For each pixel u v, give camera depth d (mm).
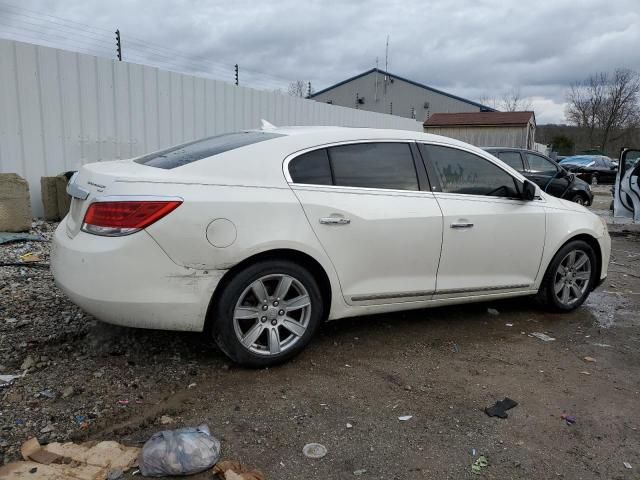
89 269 3080
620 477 2605
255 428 2869
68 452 2539
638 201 10680
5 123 6820
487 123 29906
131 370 3447
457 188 4332
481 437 2893
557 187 12414
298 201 3518
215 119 9695
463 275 4316
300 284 3553
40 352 3607
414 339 4273
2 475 2352
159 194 3129
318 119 13156
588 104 65438
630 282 6656
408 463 2633
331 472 2535
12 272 5168
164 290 3148
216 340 3416
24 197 6406
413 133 4273
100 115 7832
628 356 4129
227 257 3254
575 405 3301
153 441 2527
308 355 3848
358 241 3746
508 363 3893
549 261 4824
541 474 2600
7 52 6730
